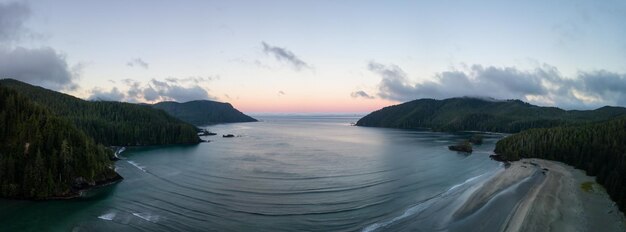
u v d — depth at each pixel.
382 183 106.12
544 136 165.62
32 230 67.38
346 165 139.25
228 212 77.12
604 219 69.50
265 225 69.44
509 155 157.25
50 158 93.94
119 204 83.25
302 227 68.50
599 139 134.00
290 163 143.25
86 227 68.56
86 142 108.31
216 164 140.12
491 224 67.69
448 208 79.00
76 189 94.06
